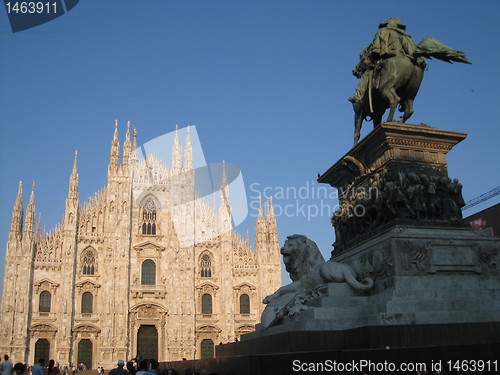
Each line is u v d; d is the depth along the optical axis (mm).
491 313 15492
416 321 14891
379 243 16734
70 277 75375
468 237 16797
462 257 16469
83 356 74250
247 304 82188
